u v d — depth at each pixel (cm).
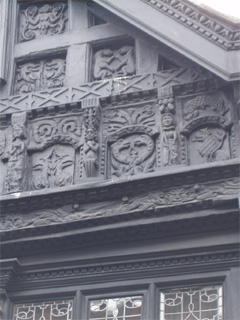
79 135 1328
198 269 1201
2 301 1232
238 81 1248
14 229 1263
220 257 1202
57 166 1316
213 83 1301
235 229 1211
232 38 1260
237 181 1217
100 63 1391
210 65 1259
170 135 1283
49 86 1398
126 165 1291
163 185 1238
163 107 1304
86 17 1429
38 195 1270
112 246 1243
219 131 1280
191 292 1191
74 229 1252
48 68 1416
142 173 1266
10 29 1451
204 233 1219
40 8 1472
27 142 1344
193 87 1308
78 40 1413
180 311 1180
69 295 1230
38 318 1221
